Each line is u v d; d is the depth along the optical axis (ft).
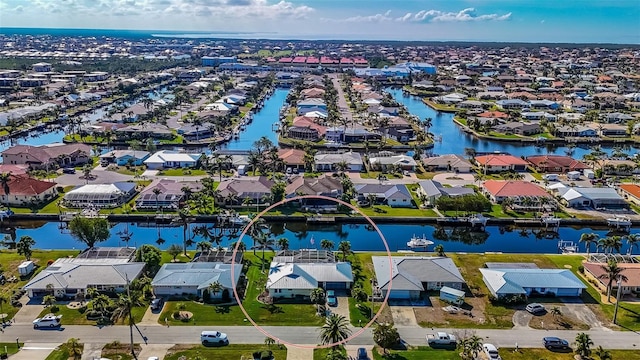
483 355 293.23
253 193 542.98
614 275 344.08
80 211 510.58
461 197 530.68
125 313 324.60
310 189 550.36
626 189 587.68
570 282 362.94
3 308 331.36
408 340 305.73
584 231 511.81
